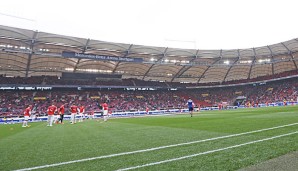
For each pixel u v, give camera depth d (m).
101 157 4.87
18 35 38.28
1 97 49.84
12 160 5.00
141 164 4.10
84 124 18.92
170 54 55.75
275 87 68.81
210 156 4.44
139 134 9.05
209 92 77.38
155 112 49.50
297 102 53.09
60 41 42.41
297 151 4.48
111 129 12.36
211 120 15.34
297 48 54.50
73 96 57.62
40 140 8.70
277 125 9.00
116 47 48.78
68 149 6.17
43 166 4.31
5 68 50.62
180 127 11.41
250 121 12.13
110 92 64.19
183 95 73.44
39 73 56.75
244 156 4.29
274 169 3.47
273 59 61.62
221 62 63.50
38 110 48.06
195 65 62.28
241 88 75.56
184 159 4.30
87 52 49.53
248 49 57.06
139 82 68.25
